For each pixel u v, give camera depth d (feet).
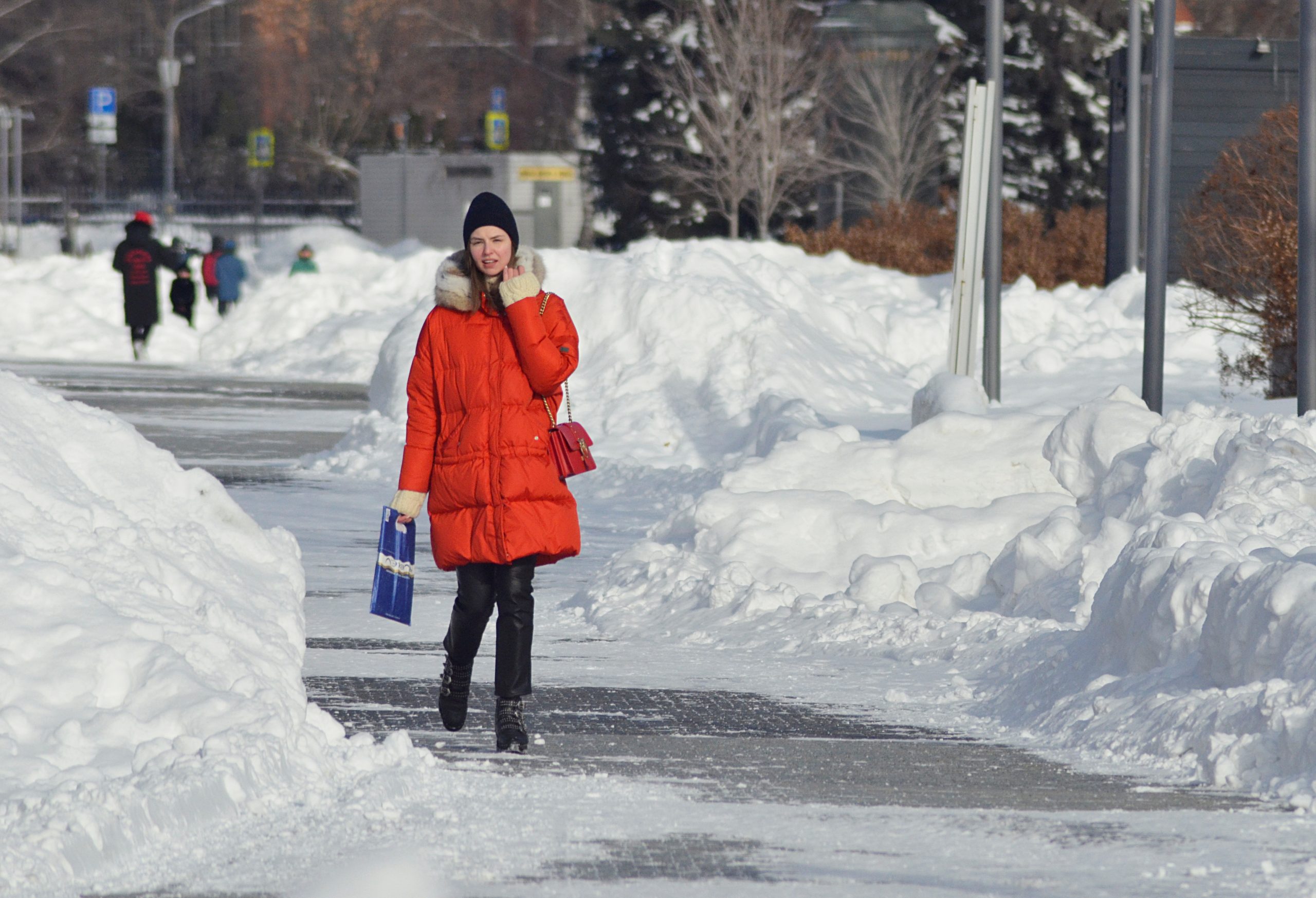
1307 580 75.46
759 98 627.46
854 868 57.41
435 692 91.97
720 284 251.80
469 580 77.41
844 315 268.21
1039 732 82.99
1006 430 135.03
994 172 194.18
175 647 73.82
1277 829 63.31
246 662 75.56
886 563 115.85
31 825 55.83
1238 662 77.20
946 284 326.24
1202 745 73.87
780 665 101.91
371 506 183.21
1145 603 85.25
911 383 254.27
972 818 65.05
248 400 305.53
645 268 256.52
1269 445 110.42
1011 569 113.29
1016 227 451.12
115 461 91.71
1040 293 308.81
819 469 135.03
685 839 61.21
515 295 74.28
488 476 75.00
